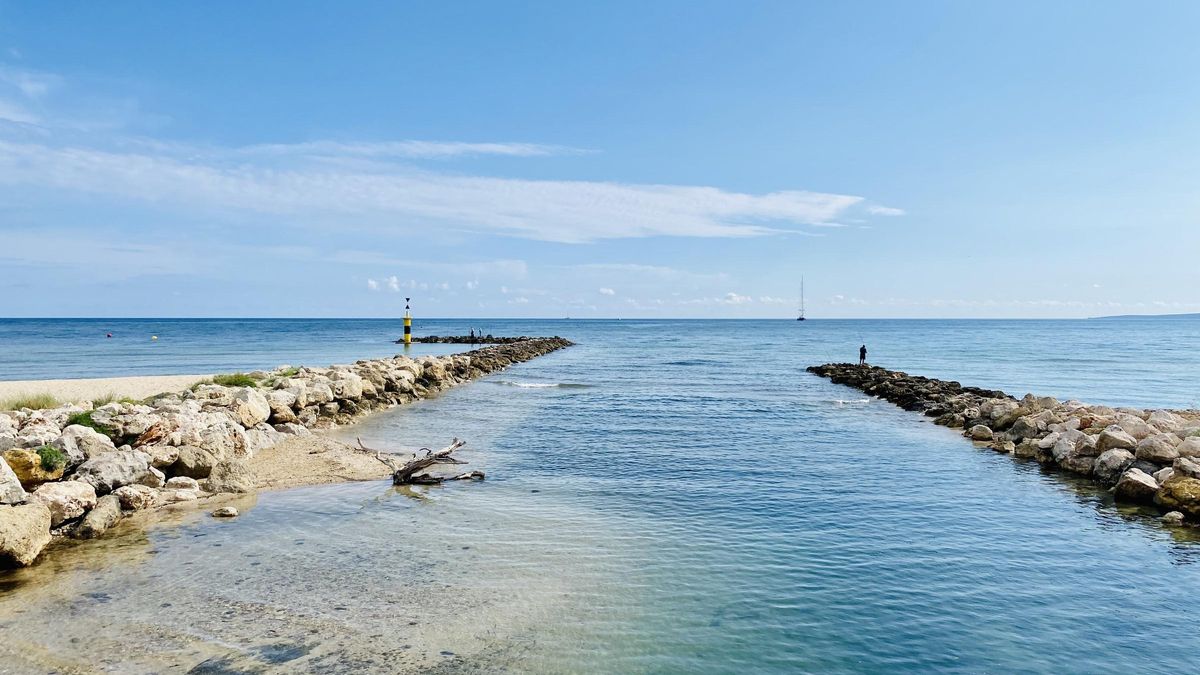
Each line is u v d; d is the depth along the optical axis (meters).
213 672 7.39
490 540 11.81
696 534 12.27
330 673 7.39
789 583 10.09
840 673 7.65
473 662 7.69
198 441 16.45
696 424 25.78
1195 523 13.08
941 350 88.19
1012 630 8.70
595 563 10.79
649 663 7.77
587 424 25.69
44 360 57.00
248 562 10.63
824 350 90.00
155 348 78.31
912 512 13.77
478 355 57.91
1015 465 18.45
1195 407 32.81
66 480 12.86
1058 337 132.12
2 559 10.16
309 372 32.03
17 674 7.33
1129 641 8.44
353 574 10.18
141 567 10.38
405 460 18.44
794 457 19.38
